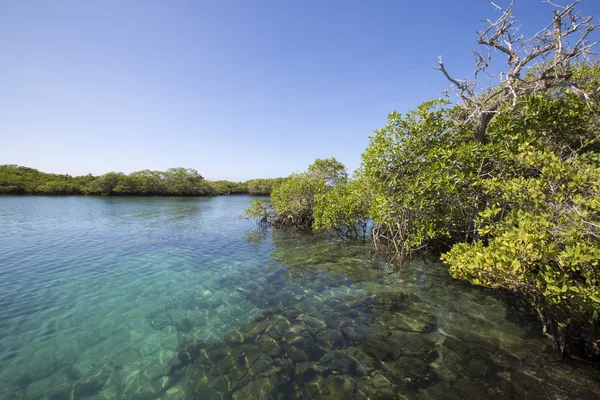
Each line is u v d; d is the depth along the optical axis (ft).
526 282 12.94
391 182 29.27
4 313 20.57
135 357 15.23
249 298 23.30
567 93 20.68
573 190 13.00
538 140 20.58
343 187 58.03
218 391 12.57
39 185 194.59
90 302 22.65
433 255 34.55
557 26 16.02
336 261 34.17
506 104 22.56
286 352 15.44
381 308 20.63
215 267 32.45
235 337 17.16
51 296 23.86
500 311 19.35
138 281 27.68
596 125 20.01
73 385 13.03
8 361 14.80
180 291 24.98
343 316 19.58
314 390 12.45
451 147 26.48
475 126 24.54
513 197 15.94
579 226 11.15
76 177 220.02
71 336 17.44
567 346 14.15
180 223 69.77
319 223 51.62
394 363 14.17
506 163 21.48
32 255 37.58
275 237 51.83
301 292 24.34
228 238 50.78
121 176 203.21
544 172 13.65
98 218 76.33
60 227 60.29
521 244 12.20
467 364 13.79
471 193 24.47
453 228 29.04
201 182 248.52
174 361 14.84
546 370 13.01
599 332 12.84
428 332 16.98
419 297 22.41
